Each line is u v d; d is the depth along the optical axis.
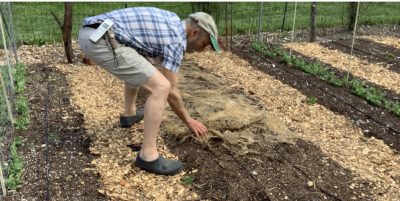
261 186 1.97
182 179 1.99
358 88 3.05
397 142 2.43
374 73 3.49
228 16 4.82
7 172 1.97
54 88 2.93
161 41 1.82
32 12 4.77
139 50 1.85
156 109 1.87
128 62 1.80
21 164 2.00
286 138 2.38
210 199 1.88
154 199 1.86
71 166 2.06
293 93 3.00
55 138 2.29
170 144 2.27
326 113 2.72
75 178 1.97
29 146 2.22
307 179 2.04
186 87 2.98
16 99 2.68
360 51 4.03
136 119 2.42
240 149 2.24
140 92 2.91
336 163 2.18
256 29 4.59
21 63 3.27
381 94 2.99
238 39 4.27
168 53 1.83
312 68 3.45
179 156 2.17
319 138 2.42
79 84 3.01
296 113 2.70
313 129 2.52
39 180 1.95
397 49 4.11
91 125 2.43
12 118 2.37
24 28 4.27
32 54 3.63
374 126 2.59
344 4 5.04
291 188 1.97
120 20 1.82
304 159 2.20
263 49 3.90
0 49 3.61
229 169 2.07
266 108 2.74
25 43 3.90
